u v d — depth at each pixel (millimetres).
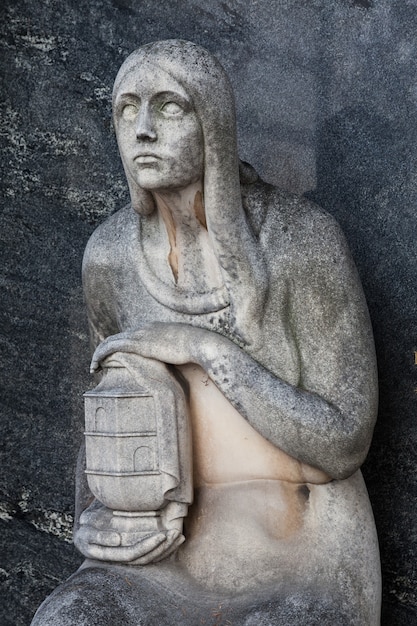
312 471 3723
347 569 3688
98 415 3699
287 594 3621
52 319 4590
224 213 3613
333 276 3701
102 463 3699
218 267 3717
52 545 4625
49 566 4629
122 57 4512
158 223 3803
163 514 3732
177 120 3553
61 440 4598
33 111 4598
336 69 4207
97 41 4535
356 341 3717
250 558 3725
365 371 3713
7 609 4684
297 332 3717
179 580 3723
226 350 3652
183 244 3752
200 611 3637
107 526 3752
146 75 3547
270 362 3713
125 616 3529
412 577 4121
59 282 4582
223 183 3596
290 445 3660
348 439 3652
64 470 4594
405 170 4109
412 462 4121
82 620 3475
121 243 3867
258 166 4328
